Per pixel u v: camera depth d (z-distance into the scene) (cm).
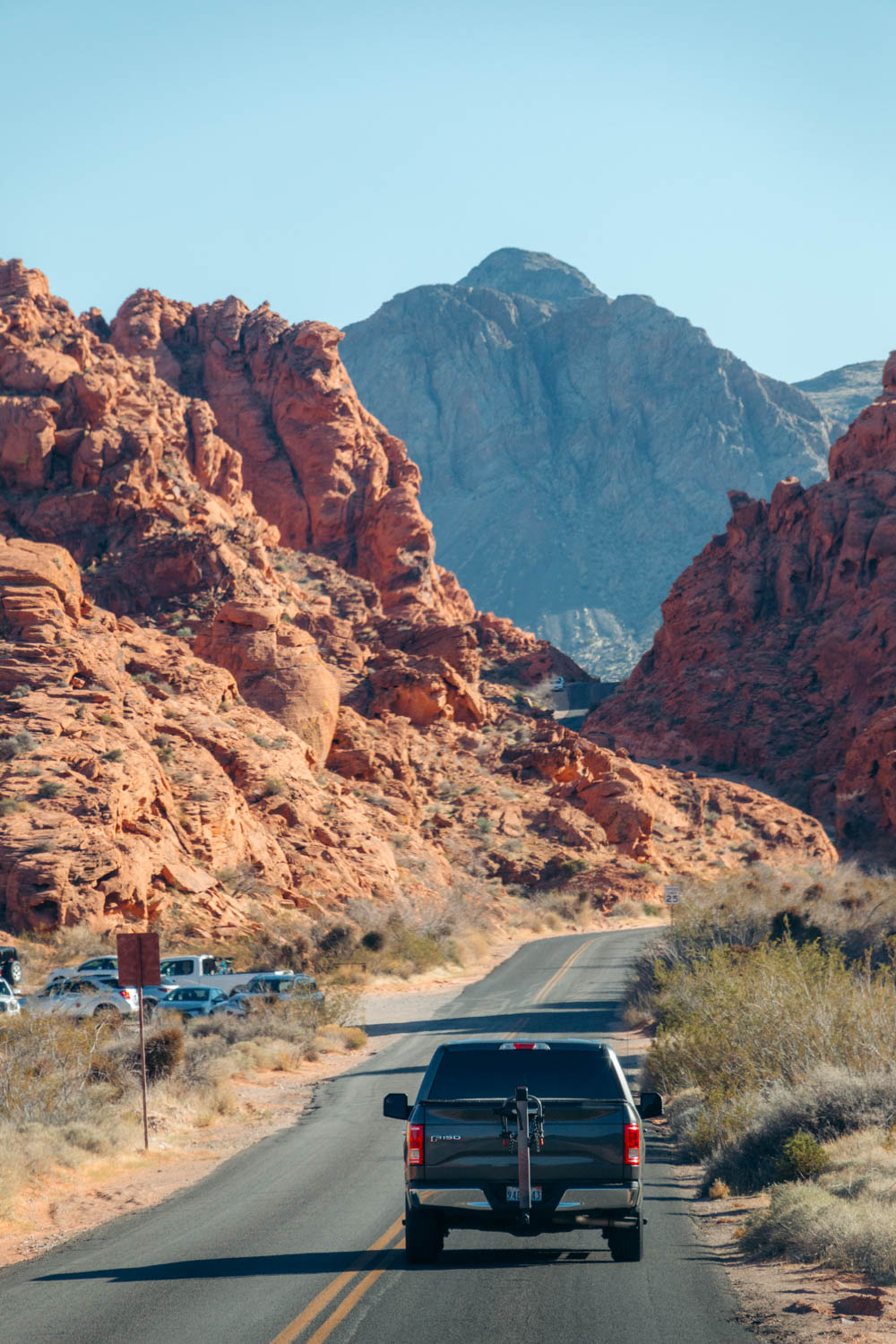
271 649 11350
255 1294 1406
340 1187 2097
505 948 8438
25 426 15000
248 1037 4228
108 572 14288
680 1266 1507
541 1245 1655
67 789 6775
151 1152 2548
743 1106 2267
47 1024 3020
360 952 6725
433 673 14375
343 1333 1230
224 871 7438
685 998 3228
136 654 9894
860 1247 1481
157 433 15550
